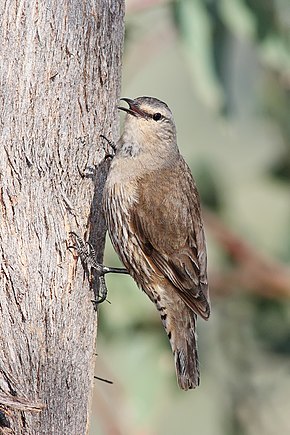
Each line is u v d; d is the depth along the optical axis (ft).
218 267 51.21
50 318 36.58
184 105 57.72
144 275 42.57
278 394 52.19
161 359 50.19
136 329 49.70
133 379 49.96
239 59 49.60
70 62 36.96
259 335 52.31
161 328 49.83
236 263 50.93
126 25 48.85
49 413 36.50
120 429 49.24
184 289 42.04
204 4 47.50
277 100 53.67
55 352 36.63
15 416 36.17
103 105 38.14
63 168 37.11
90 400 38.17
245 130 55.93
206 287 42.55
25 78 36.52
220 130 56.75
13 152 36.37
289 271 50.34
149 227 41.75
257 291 50.11
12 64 36.45
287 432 51.72
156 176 42.04
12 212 36.29
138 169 41.83
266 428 51.90
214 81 47.78
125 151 41.27
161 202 41.83
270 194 54.80
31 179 36.50
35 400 36.17
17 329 36.09
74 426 37.27
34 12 36.58
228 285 50.29
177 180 42.50
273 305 51.57
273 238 54.19
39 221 36.55
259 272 50.19
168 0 48.01
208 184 53.06
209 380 52.31
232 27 47.32
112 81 38.32
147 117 41.88
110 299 48.49
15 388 35.99
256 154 56.34
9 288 36.11
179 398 51.60
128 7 48.01
